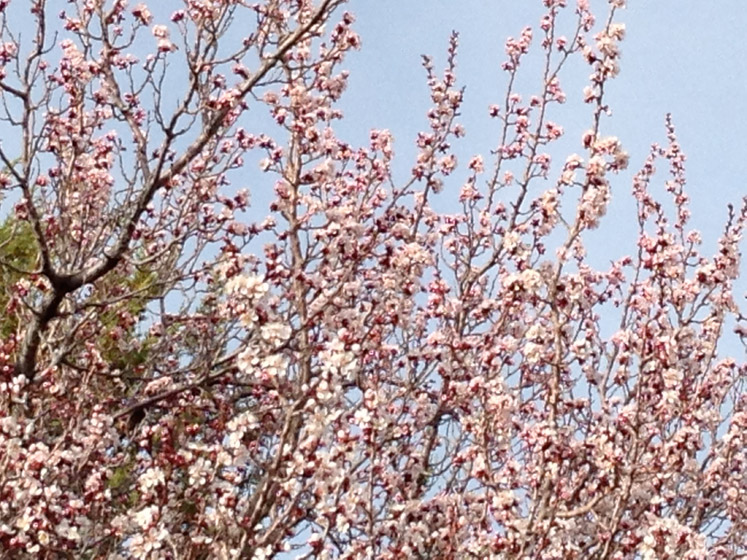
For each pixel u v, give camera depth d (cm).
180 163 959
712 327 972
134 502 956
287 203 1045
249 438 924
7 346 939
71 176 1013
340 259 973
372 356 929
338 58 1099
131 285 1172
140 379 1054
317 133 1035
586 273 1048
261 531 810
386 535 858
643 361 873
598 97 921
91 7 1006
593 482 901
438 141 1158
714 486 969
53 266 998
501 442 917
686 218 1028
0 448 798
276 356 791
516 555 808
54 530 790
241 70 984
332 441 802
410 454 929
